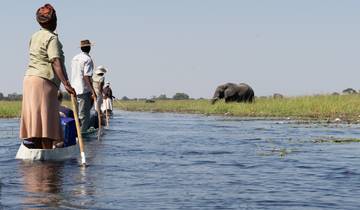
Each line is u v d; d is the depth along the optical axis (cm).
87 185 1015
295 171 1229
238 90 8069
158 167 1273
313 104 5125
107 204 850
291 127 2992
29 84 1434
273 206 853
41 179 1077
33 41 1449
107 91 4322
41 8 1473
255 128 2891
